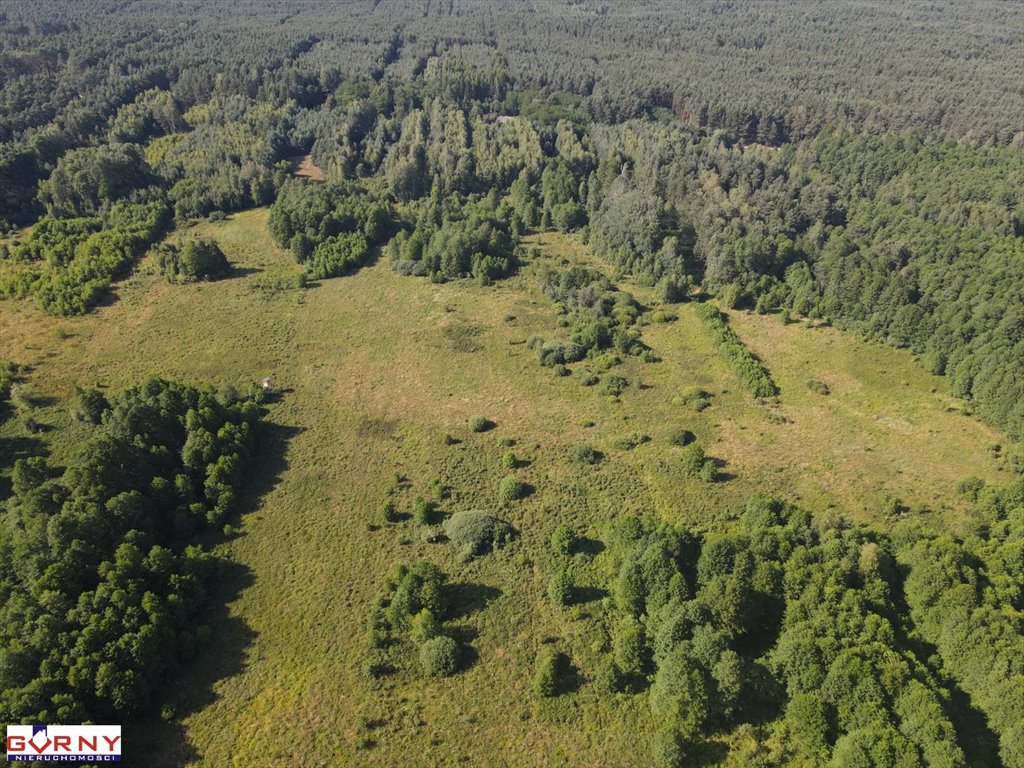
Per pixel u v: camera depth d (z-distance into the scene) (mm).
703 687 56156
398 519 80250
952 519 79938
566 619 67438
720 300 134625
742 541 67312
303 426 97250
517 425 98125
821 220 146625
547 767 55094
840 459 90938
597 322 120500
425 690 60781
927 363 110062
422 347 118500
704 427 97562
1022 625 59844
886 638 59938
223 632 65938
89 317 121875
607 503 82875
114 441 76062
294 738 56781
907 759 50469
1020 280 112500
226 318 125250
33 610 58656
